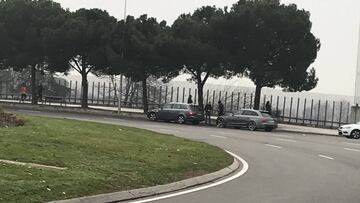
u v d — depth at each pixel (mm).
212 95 51438
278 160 18188
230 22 43500
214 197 10539
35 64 52156
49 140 16000
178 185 11602
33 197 8820
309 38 43375
